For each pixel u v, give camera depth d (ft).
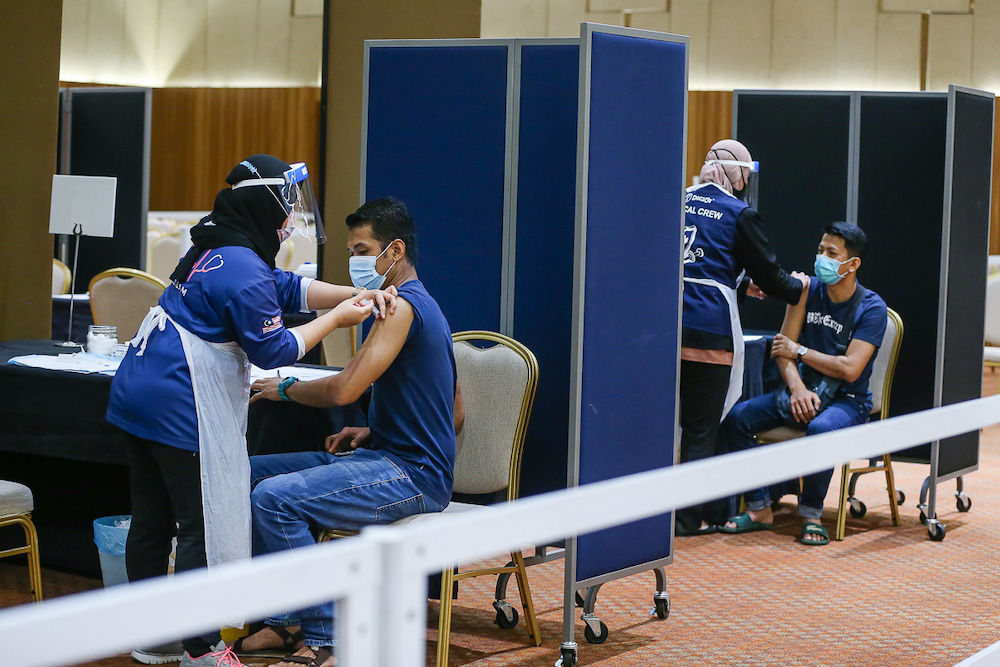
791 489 16.87
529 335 11.73
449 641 10.85
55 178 14.64
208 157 36.96
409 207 12.11
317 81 36.24
